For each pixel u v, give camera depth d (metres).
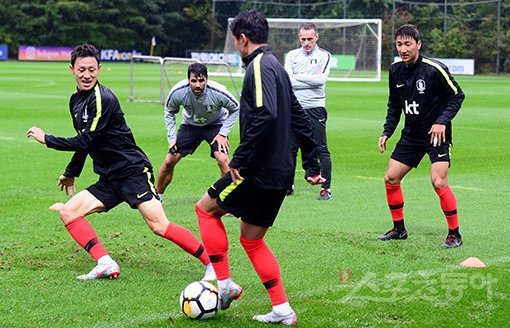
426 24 109.75
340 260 12.03
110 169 11.11
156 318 9.33
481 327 9.06
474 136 29.95
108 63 116.62
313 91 17.55
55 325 9.08
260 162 8.95
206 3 126.44
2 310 9.58
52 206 15.91
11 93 49.59
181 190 18.38
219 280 9.45
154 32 127.31
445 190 13.00
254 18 8.92
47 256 12.14
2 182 19.00
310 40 17.91
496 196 17.66
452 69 101.12
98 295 10.23
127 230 13.97
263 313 9.59
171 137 16.44
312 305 9.79
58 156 23.39
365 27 72.94
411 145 13.41
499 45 102.81
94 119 10.82
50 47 117.50
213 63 42.19
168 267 11.62
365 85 65.44
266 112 8.58
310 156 9.50
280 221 14.99
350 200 17.27
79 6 123.69
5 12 121.38
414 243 13.26
